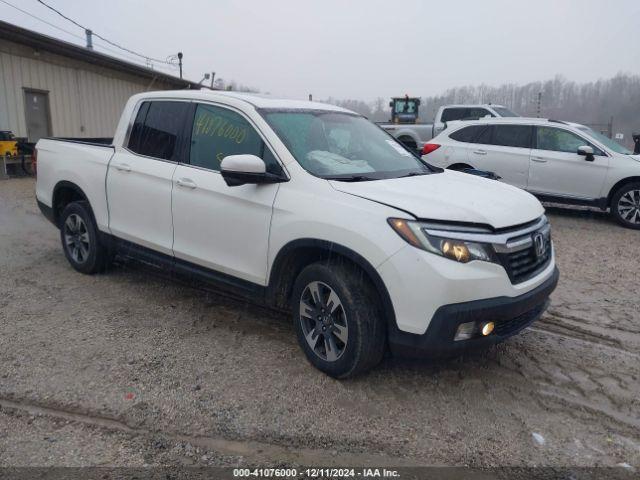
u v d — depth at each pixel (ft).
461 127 35.76
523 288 11.63
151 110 16.76
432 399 11.80
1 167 45.16
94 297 17.25
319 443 10.23
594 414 11.43
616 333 15.66
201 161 14.89
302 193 12.51
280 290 13.35
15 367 12.67
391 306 11.13
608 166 30.55
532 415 11.32
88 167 18.10
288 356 13.52
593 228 30.32
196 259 14.83
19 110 50.16
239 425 10.68
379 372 12.87
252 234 13.30
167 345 13.99
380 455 9.95
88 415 10.92
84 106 58.03
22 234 25.61
